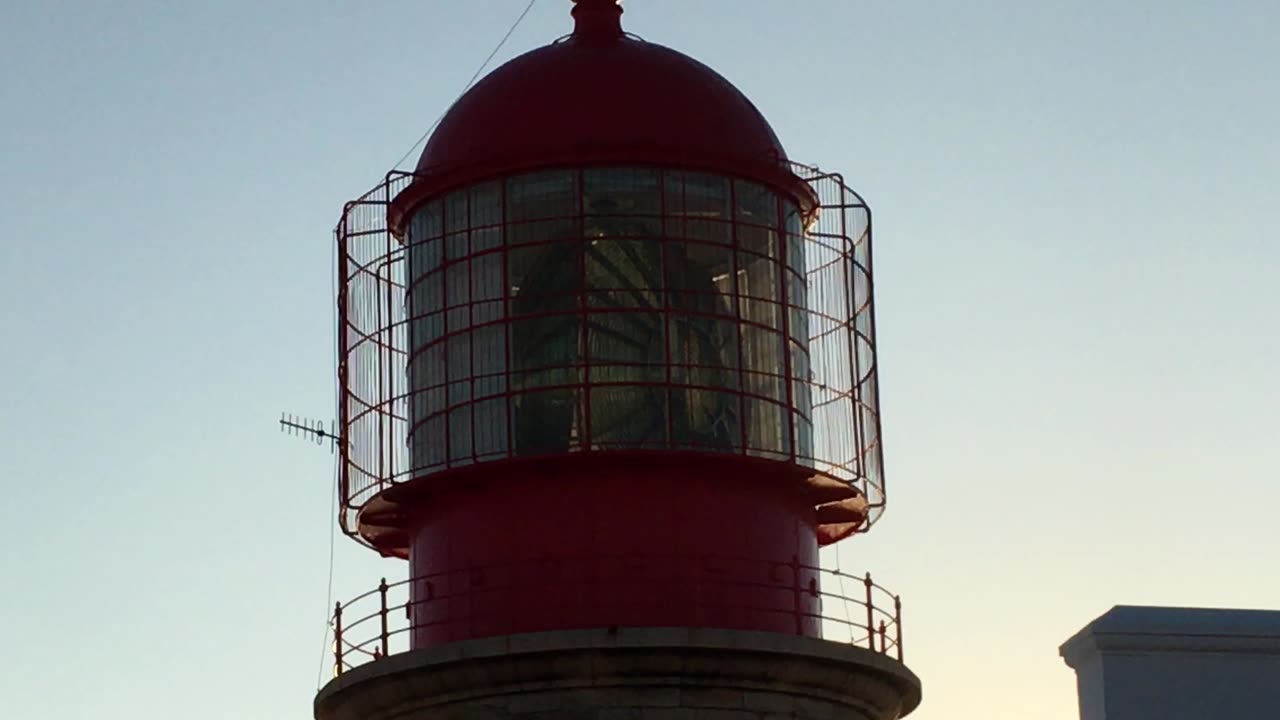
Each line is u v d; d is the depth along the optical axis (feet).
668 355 87.71
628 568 86.17
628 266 88.63
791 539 89.86
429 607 88.63
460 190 91.20
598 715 84.02
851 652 86.53
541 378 87.76
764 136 92.68
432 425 89.76
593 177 89.51
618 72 91.61
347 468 92.89
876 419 93.56
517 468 87.10
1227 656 77.66
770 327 90.53
